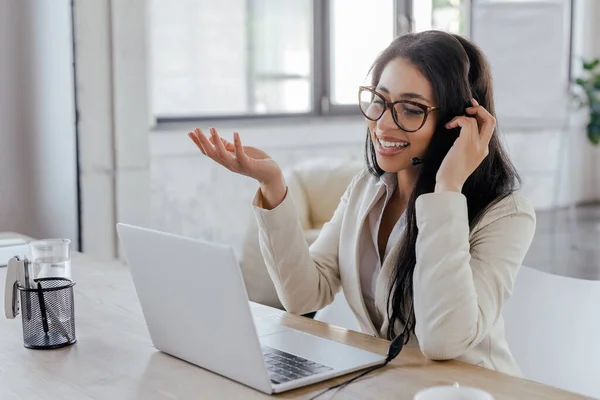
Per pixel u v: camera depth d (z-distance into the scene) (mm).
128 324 1570
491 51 6852
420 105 1453
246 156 1504
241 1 5492
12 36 3941
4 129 3941
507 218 1487
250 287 3748
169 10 5148
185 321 1272
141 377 1250
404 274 1499
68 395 1179
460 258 1354
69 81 3824
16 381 1245
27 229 4070
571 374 1585
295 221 1634
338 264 1769
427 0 6637
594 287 1593
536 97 7055
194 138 1481
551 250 6023
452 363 1318
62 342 1420
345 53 6164
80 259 2250
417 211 1402
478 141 1437
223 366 1230
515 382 1217
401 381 1221
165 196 5145
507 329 1697
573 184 8172
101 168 3986
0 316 1650
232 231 5508
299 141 5781
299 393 1167
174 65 5211
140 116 4125
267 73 5691
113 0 3932
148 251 1284
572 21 7762
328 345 1390
